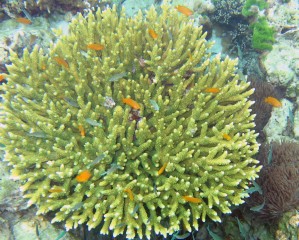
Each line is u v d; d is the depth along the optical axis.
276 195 0.87
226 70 0.92
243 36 1.67
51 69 0.87
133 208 0.74
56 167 0.79
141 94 0.87
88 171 0.71
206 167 0.78
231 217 0.99
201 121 0.88
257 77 1.48
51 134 0.79
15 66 0.88
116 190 0.75
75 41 0.96
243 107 0.94
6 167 0.83
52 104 0.82
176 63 0.89
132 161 0.81
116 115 0.80
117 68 0.86
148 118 0.89
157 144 0.79
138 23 0.98
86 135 0.84
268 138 1.28
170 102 0.88
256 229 0.94
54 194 0.74
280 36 1.54
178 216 0.82
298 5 1.65
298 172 0.90
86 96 0.88
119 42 0.89
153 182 0.80
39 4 1.30
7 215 0.82
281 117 1.29
